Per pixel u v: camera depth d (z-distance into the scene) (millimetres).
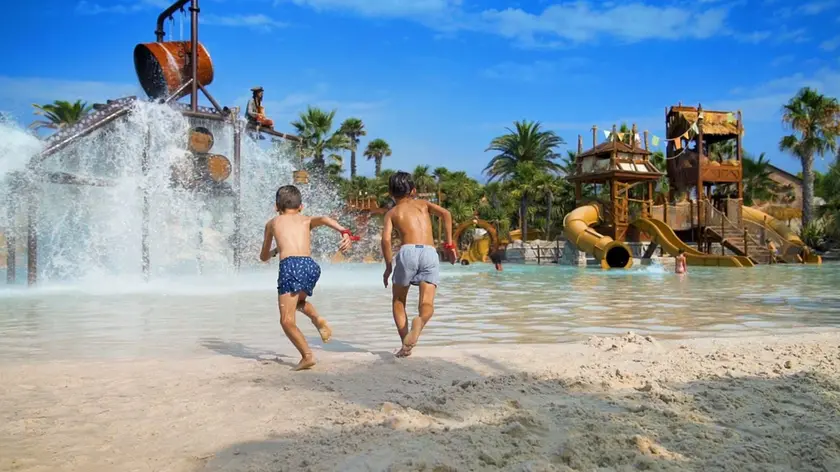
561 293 13969
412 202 5609
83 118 16578
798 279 19562
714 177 38625
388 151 66000
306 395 3844
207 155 18594
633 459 2637
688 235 38781
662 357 5016
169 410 3518
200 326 7711
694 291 14438
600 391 3855
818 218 44594
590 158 37219
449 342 6457
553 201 55344
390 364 4852
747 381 4098
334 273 22250
